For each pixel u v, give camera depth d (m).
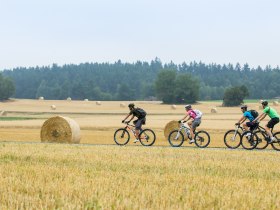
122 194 14.05
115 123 77.81
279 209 12.88
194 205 12.91
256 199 13.80
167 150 31.58
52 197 13.41
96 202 12.86
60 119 43.41
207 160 25.30
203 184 16.53
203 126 69.38
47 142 43.22
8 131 60.81
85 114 127.19
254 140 35.81
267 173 20.72
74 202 12.92
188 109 38.06
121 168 21.31
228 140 36.72
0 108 154.62
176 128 52.53
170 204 12.86
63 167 20.55
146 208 12.32
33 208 12.16
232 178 18.41
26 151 28.62
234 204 13.05
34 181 16.16
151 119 93.94
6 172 18.39
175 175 18.86
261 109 138.62
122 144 39.41
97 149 31.28
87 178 17.16
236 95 186.38
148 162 23.70
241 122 36.34
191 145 40.97
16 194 13.78
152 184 16.19
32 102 190.62
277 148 35.97
